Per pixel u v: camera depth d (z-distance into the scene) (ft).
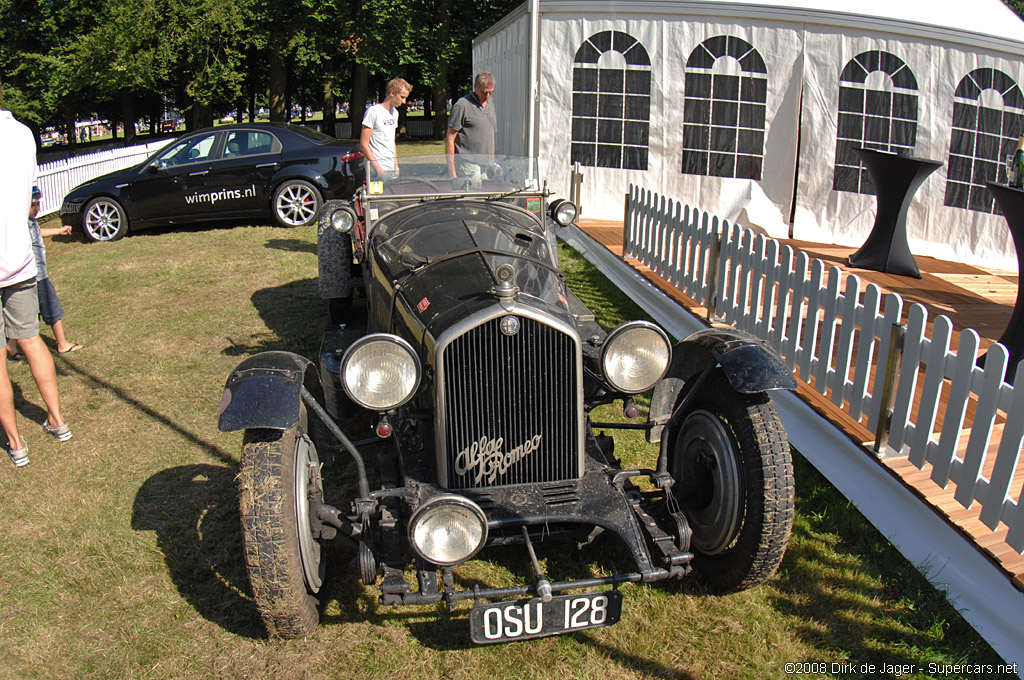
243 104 125.39
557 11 29.09
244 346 18.75
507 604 8.18
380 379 8.65
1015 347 15.84
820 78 28.04
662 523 9.73
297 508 8.63
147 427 14.71
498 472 9.23
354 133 85.71
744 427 9.30
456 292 9.65
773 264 15.84
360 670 8.63
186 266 26.55
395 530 8.92
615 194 30.78
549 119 30.55
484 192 14.80
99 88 76.07
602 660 8.80
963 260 28.71
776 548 9.04
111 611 9.65
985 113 27.30
